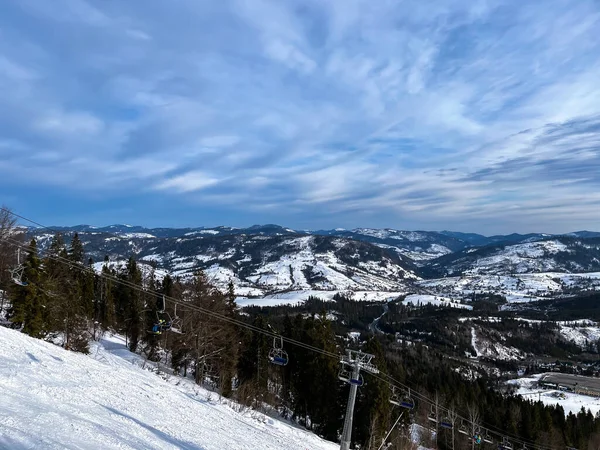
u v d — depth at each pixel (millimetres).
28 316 34656
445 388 64938
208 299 41844
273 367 52625
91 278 54188
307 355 46656
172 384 30297
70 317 37062
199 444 14125
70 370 19328
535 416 65438
